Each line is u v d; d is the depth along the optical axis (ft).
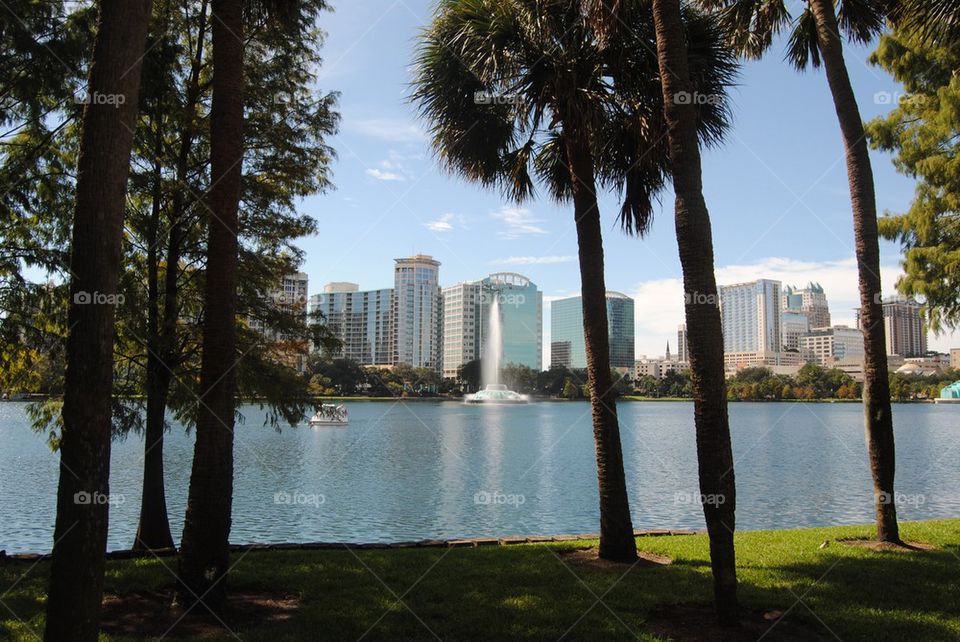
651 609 26.55
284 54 48.16
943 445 186.19
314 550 38.42
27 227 40.32
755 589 29.07
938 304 56.08
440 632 23.71
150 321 44.21
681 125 25.88
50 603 16.61
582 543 40.19
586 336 36.88
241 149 28.55
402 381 387.75
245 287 46.50
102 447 17.24
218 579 26.32
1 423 230.27
